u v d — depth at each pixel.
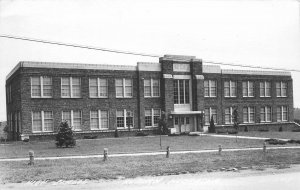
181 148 29.27
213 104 52.72
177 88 49.66
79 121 42.97
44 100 40.91
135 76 46.81
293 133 47.88
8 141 43.00
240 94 55.31
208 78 52.50
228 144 32.16
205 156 24.25
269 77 58.38
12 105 46.66
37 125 40.53
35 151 28.16
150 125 47.66
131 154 25.53
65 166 20.41
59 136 31.73
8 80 51.16
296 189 14.48
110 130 44.56
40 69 40.81
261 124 57.06
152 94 47.78
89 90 43.69
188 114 49.66
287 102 60.38
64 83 42.28
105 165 20.73
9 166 20.50
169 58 48.53
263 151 26.36
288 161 22.14
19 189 15.16
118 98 45.50
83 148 30.16
